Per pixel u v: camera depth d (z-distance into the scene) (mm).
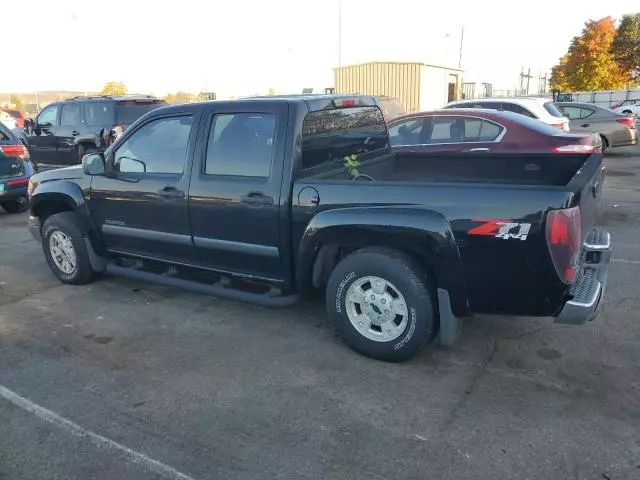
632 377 3637
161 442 3045
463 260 3410
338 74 24625
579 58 46344
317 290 4359
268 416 3275
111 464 2869
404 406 3355
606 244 3848
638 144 18875
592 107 15641
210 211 4363
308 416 3270
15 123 27078
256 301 4355
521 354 3984
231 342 4281
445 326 3631
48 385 3672
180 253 4742
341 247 4020
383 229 3555
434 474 2758
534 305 3379
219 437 3084
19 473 2805
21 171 9289
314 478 2744
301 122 3992
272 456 2916
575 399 3391
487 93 35406
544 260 3221
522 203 3207
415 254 3645
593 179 3727
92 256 5449
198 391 3568
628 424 3125
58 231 5492
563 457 2861
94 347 4234
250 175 4164
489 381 3625
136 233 4941
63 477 2775
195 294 5328
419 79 23016
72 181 5320
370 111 4973
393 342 3775
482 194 3311
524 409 3295
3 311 4984
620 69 50500
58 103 13883
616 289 5207
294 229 3998
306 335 4379
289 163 3955
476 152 5117
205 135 4359
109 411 3355
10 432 3154
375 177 5082
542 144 6922
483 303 3494
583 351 4008
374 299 3797
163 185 4605
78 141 13406
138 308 5004
